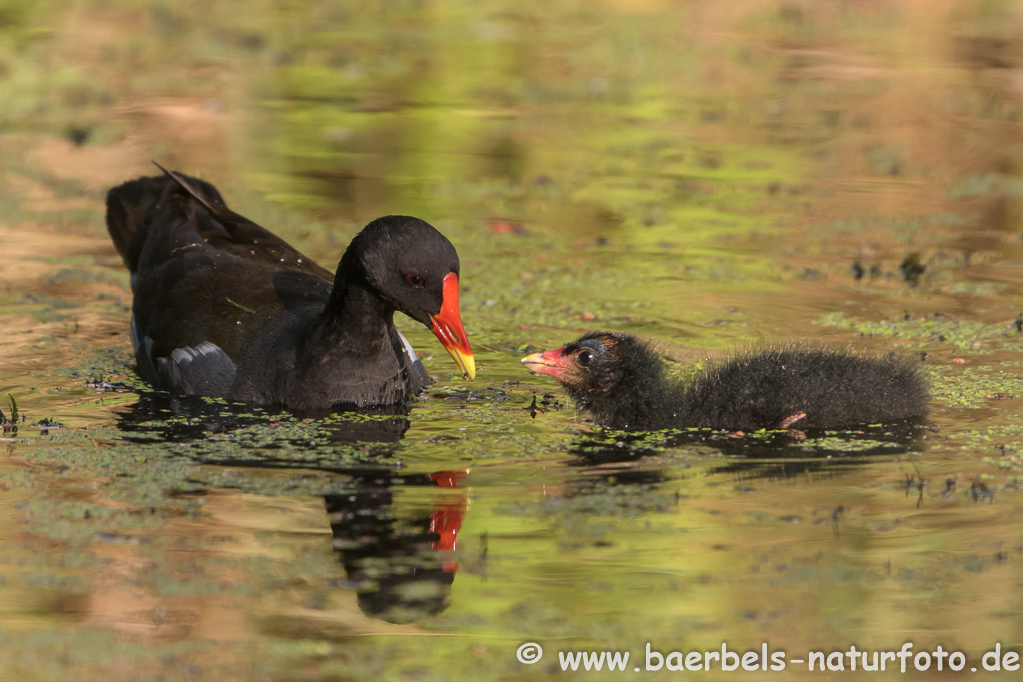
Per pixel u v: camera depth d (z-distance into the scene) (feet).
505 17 100.78
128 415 36.47
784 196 61.72
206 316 39.40
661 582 26.27
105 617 24.62
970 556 27.45
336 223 55.93
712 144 71.05
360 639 24.13
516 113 76.48
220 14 99.30
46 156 65.62
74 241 53.62
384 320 37.60
